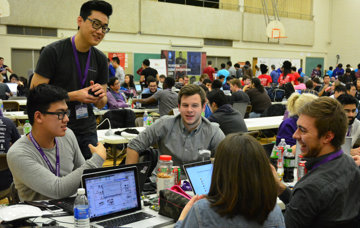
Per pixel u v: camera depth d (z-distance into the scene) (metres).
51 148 2.12
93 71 2.63
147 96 7.46
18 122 5.96
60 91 1.99
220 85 6.83
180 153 2.59
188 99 2.51
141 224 1.81
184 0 14.12
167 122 2.63
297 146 2.82
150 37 13.41
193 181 2.13
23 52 11.28
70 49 2.52
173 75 13.87
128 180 1.97
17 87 8.79
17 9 10.91
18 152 2.00
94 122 2.72
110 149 5.73
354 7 17.47
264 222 1.23
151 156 2.63
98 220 1.82
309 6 17.67
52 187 1.95
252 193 1.19
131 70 13.09
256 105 7.82
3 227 1.67
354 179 1.66
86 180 1.80
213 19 14.73
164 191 1.93
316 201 1.57
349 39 17.72
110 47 12.66
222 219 1.21
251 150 1.21
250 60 16.06
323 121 1.63
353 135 3.30
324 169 1.63
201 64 14.55
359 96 6.97
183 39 14.16
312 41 17.86
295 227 1.60
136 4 12.94
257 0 15.94
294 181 2.68
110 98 6.86
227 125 3.79
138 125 5.31
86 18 2.42
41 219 1.79
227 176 1.21
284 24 16.83
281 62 16.88
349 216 1.62
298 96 3.29
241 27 15.54
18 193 2.12
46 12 11.33
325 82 9.49
